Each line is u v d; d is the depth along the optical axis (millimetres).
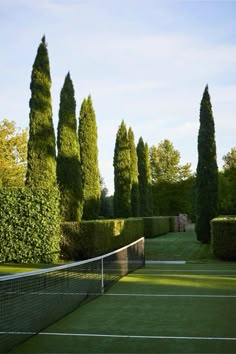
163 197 69750
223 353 6984
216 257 24375
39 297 10945
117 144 36219
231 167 47281
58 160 24547
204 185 29891
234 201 45188
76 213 24219
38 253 20688
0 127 45656
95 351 7156
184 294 12953
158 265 21578
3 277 7941
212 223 23859
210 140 29781
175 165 74250
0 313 8914
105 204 60156
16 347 7375
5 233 20625
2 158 43969
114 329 8680
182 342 7676
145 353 7023
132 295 12797
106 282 14500
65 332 8406
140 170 45188
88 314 10117
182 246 29188
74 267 13383
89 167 29594
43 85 22406
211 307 10945
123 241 27125
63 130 24562
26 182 22156
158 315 10023
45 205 20969
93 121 29969
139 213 41969
